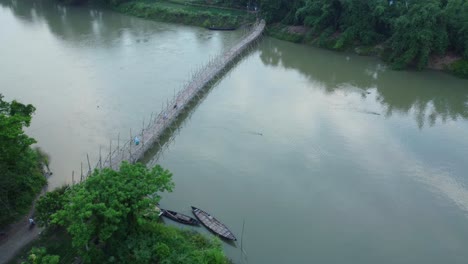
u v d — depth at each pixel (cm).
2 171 3850
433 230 4369
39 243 3738
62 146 5588
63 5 13700
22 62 8525
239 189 4878
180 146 5747
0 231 3847
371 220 4478
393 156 5619
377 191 4934
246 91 7569
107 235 3247
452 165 5444
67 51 9325
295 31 10644
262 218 4441
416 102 7275
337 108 6981
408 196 4859
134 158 5094
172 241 3712
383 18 9281
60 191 4322
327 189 4938
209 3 12825
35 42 9888
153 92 7300
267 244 4091
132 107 6725
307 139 5984
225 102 7081
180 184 4925
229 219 4403
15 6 13412
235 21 11656
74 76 7919
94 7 13612
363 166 5388
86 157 5334
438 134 6197
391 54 8975
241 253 3959
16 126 3806
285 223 4384
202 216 4306
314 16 10350
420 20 8262
